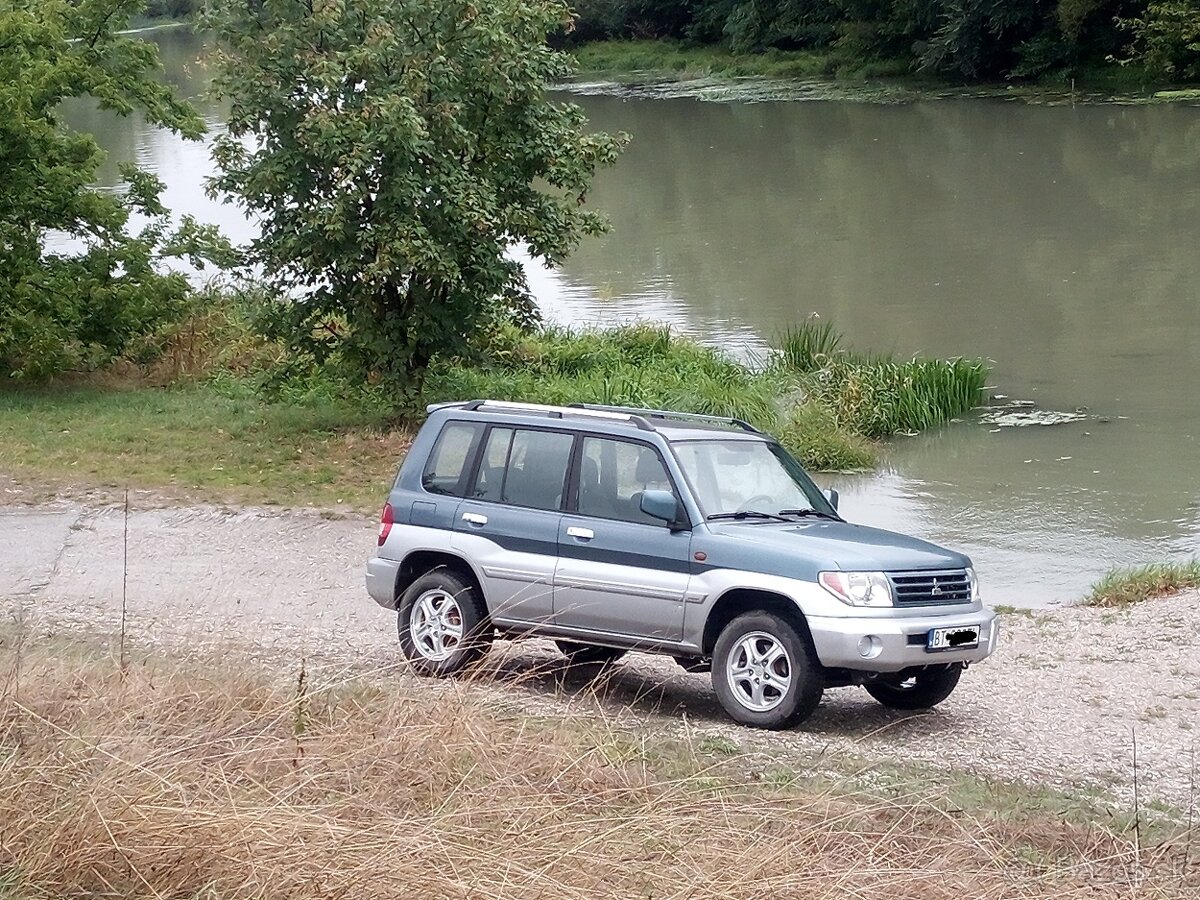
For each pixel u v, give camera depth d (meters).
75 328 23.83
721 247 38.72
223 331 26.19
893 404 22.33
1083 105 65.75
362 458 19.72
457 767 6.93
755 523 9.95
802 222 42.03
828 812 6.87
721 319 29.98
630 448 10.19
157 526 16.39
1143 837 7.24
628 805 6.71
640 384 23.06
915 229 40.00
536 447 10.50
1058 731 9.91
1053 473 19.62
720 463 10.24
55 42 24.42
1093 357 26.30
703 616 9.62
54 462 19.02
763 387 22.89
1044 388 24.36
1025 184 46.59
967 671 11.58
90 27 25.45
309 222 19.81
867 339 27.88
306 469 19.11
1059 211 41.47
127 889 5.67
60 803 6.04
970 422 22.55
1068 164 49.91
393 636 12.16
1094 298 31.11
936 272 34.31
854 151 56.69
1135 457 20.25
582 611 10.02
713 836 6.28
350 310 21.02
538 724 8.25
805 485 10.63
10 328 22.86
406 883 5.64
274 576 14.53
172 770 6.38
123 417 21.69
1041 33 74.62
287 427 21.25
